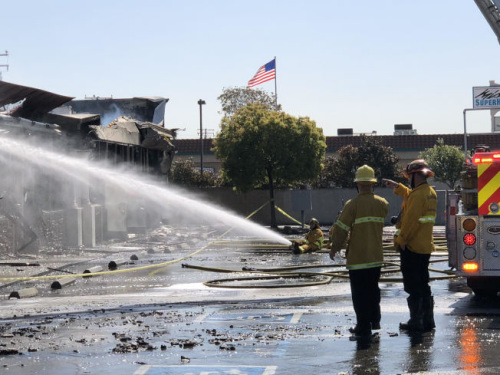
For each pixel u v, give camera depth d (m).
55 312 11.16
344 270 17.44
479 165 11.02
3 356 7.85
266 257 21.72
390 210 45.09
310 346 8.17
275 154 39.34
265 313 10.66
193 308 11.36
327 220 45.50
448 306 11.21
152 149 34.72
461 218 11.16
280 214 45.47
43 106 23.55
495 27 16.98
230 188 45.88
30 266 18.44
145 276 16.75
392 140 68.56
